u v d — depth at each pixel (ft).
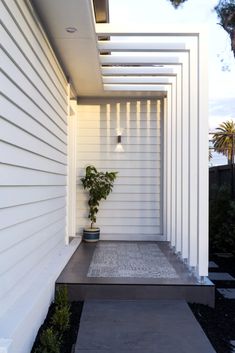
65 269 14.17
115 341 9.23
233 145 25.18
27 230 10.20
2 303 8.08
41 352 8.34
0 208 7.82
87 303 11.84
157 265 15.10
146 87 19.94
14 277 8.98
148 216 21.90
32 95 10.53
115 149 21.95
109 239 21.79
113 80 19.03
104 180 21.24
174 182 17.78
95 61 15.52
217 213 22.08
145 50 14.64
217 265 18.57
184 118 15.23
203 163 12.76
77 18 11.60
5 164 8.12
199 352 8.77
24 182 9.76
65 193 17.34
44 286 10.56
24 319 8.17
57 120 14.94
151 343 9.16
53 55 13.94
